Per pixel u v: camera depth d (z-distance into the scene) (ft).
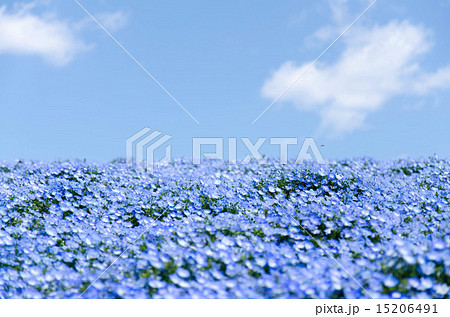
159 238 17.15
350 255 15.20
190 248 14.96
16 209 21.97
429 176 27.50
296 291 12.26
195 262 13.84
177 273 13.14
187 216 20.39
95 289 13.10
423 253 13.50
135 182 27.63
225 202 21.99
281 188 24.50
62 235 18.52
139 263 14.16
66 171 28.89
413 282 12.51
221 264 13.80
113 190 24.99
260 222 18.29
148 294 12.74
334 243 16.63
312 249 16.35
